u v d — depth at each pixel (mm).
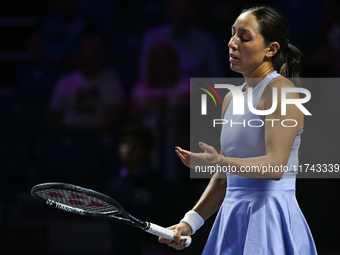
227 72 19016
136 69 21531
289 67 6984
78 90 18219
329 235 13016
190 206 13617
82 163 16500
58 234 14352
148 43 18875
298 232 6531
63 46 21141
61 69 20906
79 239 14258
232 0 21578
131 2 23031
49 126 18219
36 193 6680
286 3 21719
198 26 20734
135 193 13273
